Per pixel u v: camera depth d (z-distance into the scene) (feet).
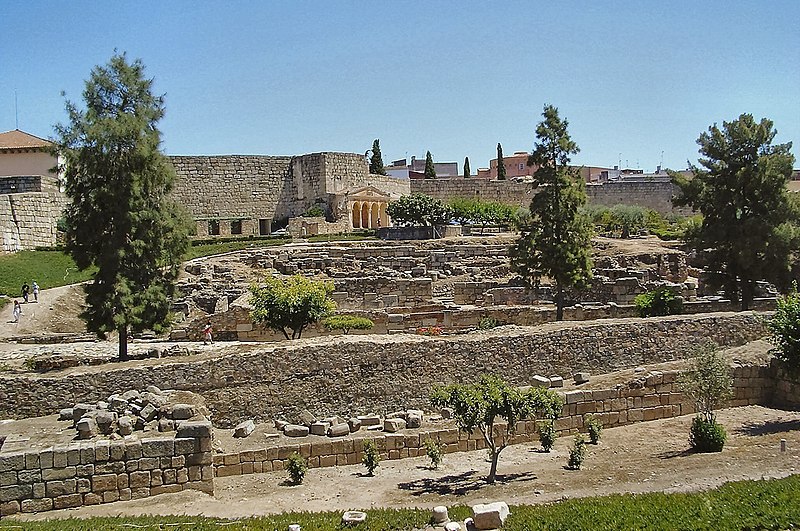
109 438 73.56
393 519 59.62
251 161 336.70
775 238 150.82
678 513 55.01
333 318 138.51
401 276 194.80
